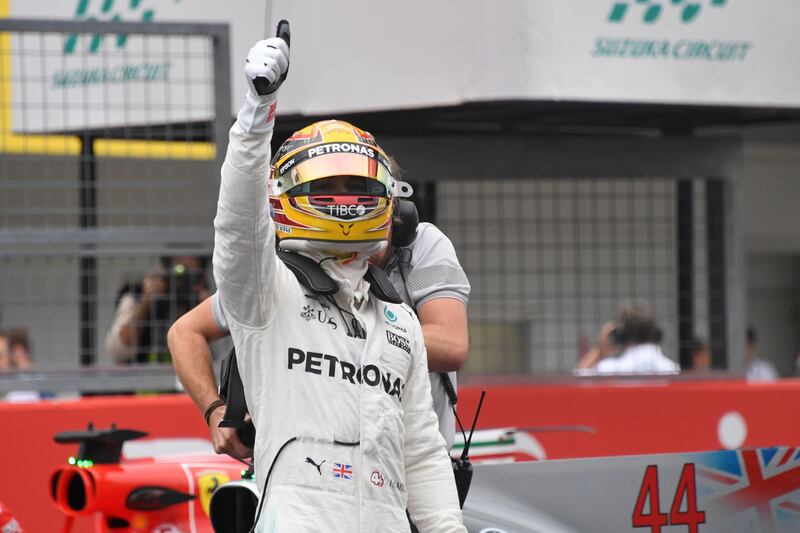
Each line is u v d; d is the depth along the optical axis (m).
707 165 30.03
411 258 12.84
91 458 15.27
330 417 9.95
